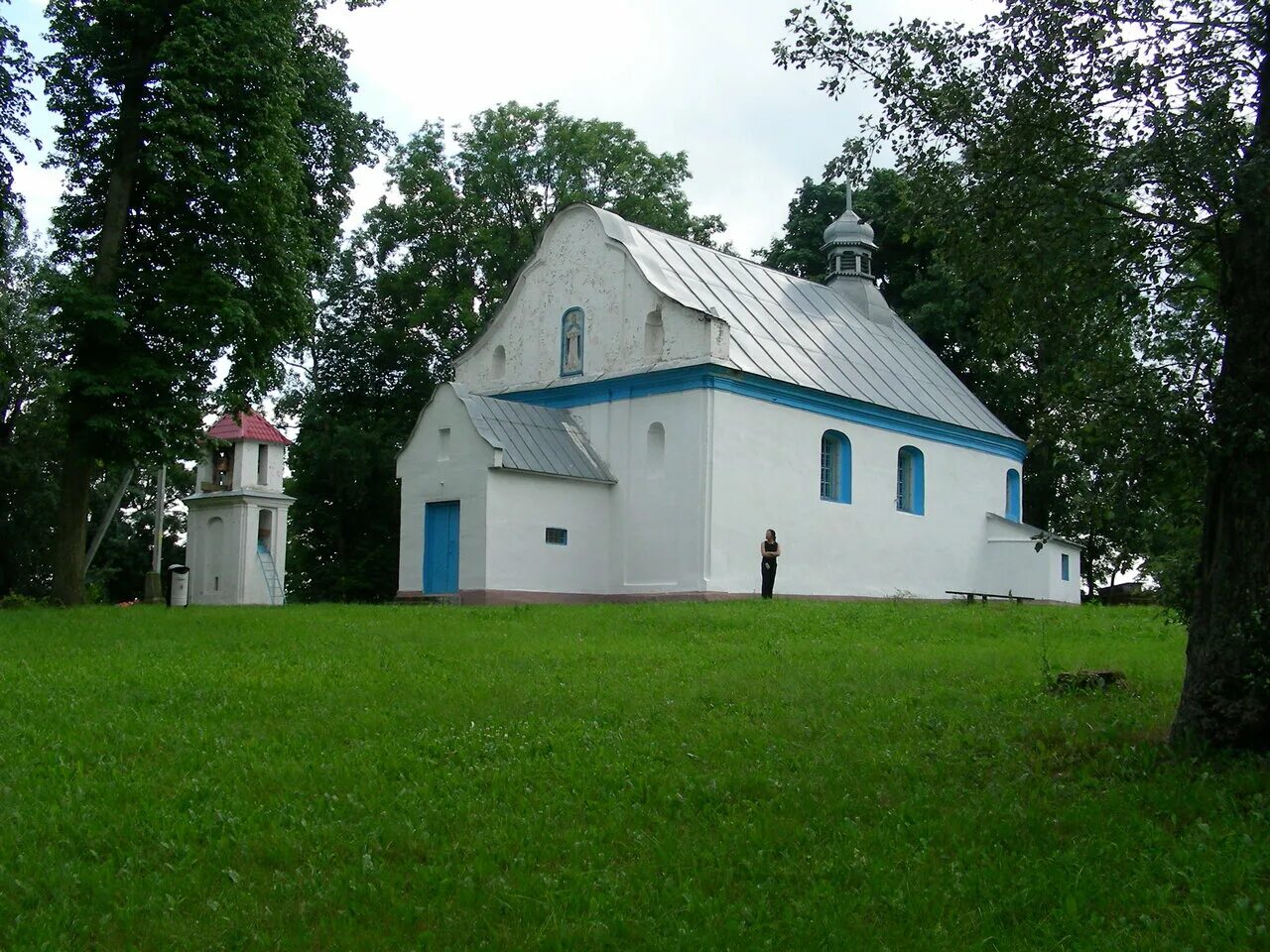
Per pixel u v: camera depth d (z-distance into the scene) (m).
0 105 27.30
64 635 19.42
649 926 7.04
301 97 29.47
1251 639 9.79
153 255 29.41
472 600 32.50
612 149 51.47
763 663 16.58
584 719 12.20
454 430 33.84
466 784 9.73
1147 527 10.62
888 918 7.18
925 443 40.94
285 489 51.75
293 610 25.17
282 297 29.30
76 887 7.52
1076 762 10.29
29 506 46.06
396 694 13.58
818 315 42.12
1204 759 9.84
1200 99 10.08
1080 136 10.66
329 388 50.06
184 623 21.58
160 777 9.80
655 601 33.38
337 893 7.48
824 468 37.59
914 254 52.53
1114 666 16.31
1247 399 9.50
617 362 35.66
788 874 7.84
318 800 9.23
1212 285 10.78
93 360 28.03
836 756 10.63
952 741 11.10
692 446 33.34
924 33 11.48
